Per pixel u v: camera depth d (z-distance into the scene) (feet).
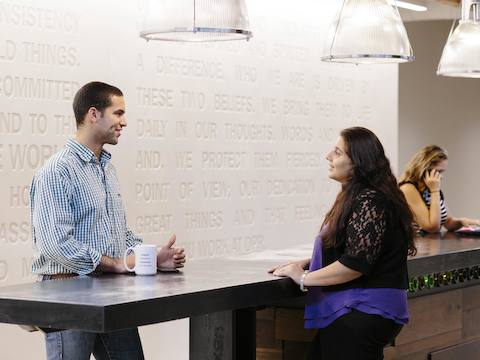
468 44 18.89
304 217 25.57
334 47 15.71
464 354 18.06
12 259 16.98
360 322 12.81
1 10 16.87
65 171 12.54
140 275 12.53
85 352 12.49
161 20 12.60
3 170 16.80
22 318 10.28
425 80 41.81
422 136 41.96
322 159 26.30
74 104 13.12
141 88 19.97
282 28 24.63
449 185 41.98
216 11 12.53
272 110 24.23
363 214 12.70
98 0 18.90
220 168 22.35
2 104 16.83
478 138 41.45
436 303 17.26
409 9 32.65
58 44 18.01
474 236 21.22
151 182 20.21
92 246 12.79
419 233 21.79
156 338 20.27
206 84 21.85
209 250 22.00
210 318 13.02
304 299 14.25
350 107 27.48
